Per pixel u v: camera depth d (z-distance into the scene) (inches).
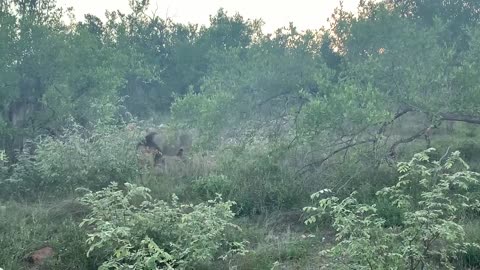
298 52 493.0
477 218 296.4
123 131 471.2
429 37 426.3
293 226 331.0
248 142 426.0
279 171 394.9
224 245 276.7
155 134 514.9
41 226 316.8
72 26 558.3
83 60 539.2
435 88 399.5
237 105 463.2
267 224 325.4
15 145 506.0
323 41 504.7
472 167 394.6
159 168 473.1
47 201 395.2
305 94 435.8
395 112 418.0
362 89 408.2
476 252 238.5
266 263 256.8
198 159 474.3
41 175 422.6
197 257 243.9
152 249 227.6
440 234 193.5
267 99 486.3
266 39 514.6
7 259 258.4
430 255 227.5
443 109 396.2
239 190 371.6
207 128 441.1
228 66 511.5
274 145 407.8
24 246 281.3
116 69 572.1
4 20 496.1
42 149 438.0
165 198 382.6
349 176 379.9
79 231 283.7
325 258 261.7
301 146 414.0
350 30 460.4
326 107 386.6
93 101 543.8
